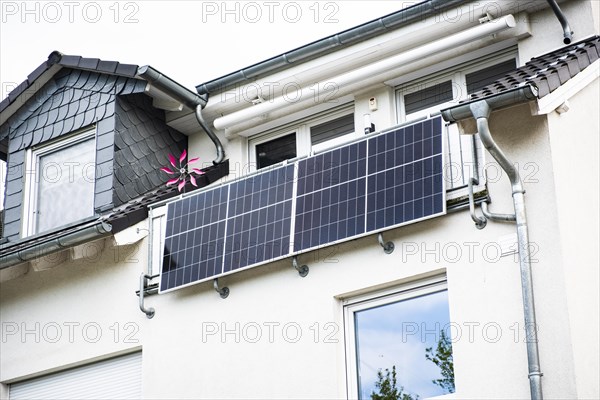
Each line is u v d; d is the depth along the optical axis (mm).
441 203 10477
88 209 13844
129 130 13891
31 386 13375
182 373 11914
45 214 14211
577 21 11969
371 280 10891
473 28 12211
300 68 13375
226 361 11641
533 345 9570
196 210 12359
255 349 11477
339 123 13594
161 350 12164
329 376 10875
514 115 10328
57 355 13023
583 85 10859
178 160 14391
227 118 13812
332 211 11203
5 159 15633
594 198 10586
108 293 12828
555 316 9609
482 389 9883
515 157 10250
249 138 14219
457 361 10086
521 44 12234
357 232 10898
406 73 12859
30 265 13625
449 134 11164
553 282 9711
